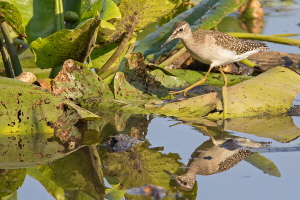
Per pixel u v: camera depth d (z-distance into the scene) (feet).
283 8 58.80
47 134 28.04
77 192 22.24
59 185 22.89
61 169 24.34
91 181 23.25
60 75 31.89
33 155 25.61
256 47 37.58
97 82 33.04
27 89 28.27
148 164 24.80
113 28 29.58
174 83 37.93
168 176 23.56
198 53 36.55
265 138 27.78
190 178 23.29
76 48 31.76
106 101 32.35
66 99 29.12
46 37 32.30
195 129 29.32
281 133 28.53
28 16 34.68
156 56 39.78
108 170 24.17
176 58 41.50
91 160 25.31
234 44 36.37
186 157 25.58
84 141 27.50
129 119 30.86
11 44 34.86
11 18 30.71
